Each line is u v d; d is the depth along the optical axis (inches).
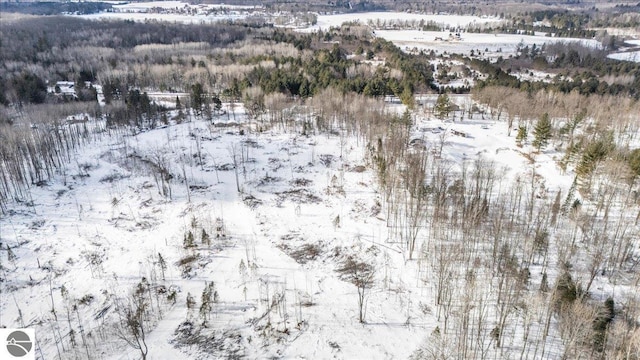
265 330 2028.8
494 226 2466.8
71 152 3870.6
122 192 3277.6
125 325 2059.5
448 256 2194.9
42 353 1966.0
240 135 4192.9
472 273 2050.9
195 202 3171.8
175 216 3016.7
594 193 2896.2
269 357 1894.7
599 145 2896.2
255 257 2561.5
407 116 4065.0
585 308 1787.6
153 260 2556.6
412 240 2541.8
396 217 2701.8
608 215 2657.5
